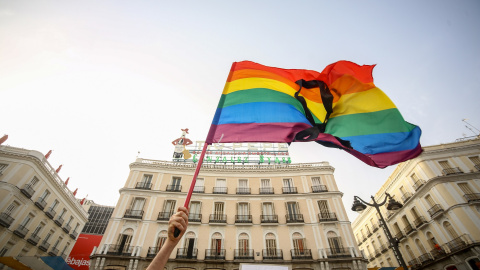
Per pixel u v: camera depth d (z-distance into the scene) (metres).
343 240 24.61
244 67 6.83
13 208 25.69
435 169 28.73
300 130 5.61
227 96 6.08
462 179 26.84
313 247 24.39
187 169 30.16
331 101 6.31
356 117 5.96
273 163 32.53
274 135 5.37
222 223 25.67
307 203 27.59
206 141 5.05
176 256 23.34
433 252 27.42
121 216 25.28
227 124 5.43
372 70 6.40
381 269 23.22
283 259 23.50
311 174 30.16
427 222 28.56
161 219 25.30
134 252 22.88
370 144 5.56
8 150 27.12
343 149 5.68
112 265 22.20
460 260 24.03
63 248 34.94
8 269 19.36
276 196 28.23
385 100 6.01
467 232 23.80
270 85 6.44
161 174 29.42
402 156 5.35
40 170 28.78
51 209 31.09
